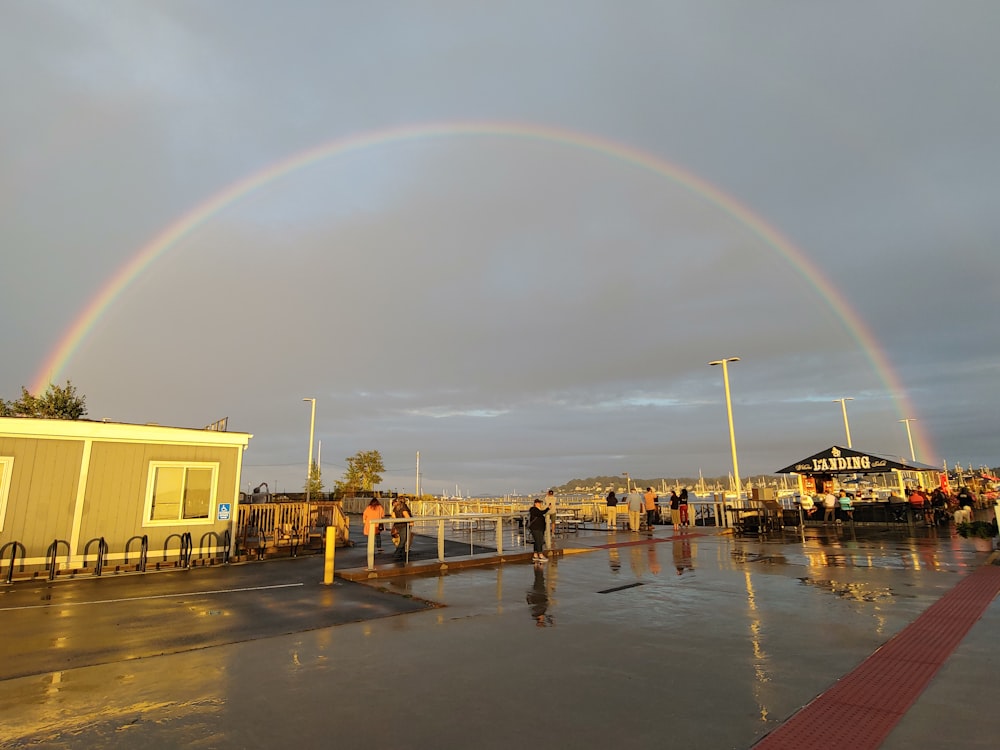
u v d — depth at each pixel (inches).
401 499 672.4
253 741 179.8
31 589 467.2
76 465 565.9
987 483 1544.0
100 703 213.5
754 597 400.8
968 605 358.0
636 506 970.7
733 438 1114.7
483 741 178.7
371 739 180.7
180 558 597.9
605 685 227.9
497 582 479.2
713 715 196.5
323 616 357.4
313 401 1722.4
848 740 174.2
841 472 998.4
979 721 185.9
